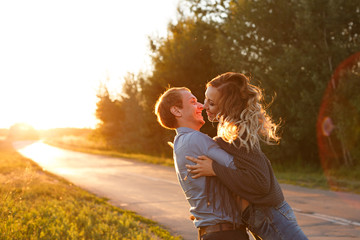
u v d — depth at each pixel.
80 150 43.75
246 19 20.59
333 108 17.72
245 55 20.94
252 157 2.16
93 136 61.47
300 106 18.55
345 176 16.72
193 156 2.32
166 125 2.58
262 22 20.05
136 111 43.47
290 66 18.70
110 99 51.91
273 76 19.06
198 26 24.91
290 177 16.22
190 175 2.32
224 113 2.32
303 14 18.31
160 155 34.62
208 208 2.29
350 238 6.82
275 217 2.21
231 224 2.28
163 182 15.57
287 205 2.28
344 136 17.14
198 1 23.19
